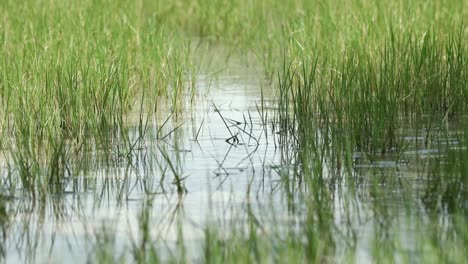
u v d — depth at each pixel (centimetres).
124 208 2027
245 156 2483
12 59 3269
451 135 2622
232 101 3262
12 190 2158
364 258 1667
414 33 3288
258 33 4369
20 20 3862
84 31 3681
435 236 1742
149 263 1644
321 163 2275
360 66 2941
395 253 1677
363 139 2517
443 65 3080
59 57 3147
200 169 2348
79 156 2477
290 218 1908
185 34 4944
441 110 2962
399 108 2911
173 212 1988
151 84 3381
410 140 2580
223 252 1666
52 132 2562
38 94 2723
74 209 2023
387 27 3431
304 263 1619
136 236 1830
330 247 1722
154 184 2214
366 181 2175
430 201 1994
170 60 3622
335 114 2780
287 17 4494
